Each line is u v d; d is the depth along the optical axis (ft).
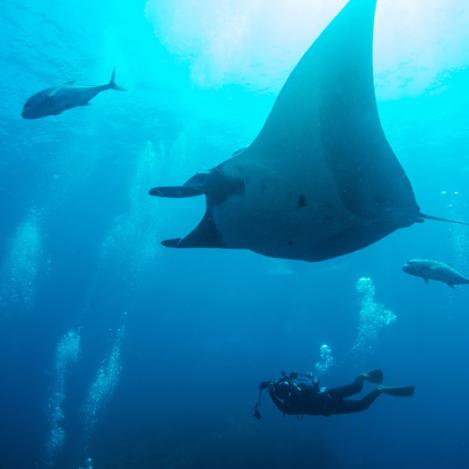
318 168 9.73
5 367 153.69
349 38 9.03
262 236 11.02
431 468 54.03
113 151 65.57
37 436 61.57
